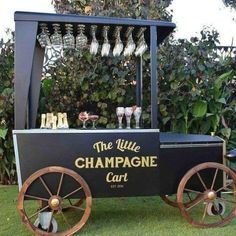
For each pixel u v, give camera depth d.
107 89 4.71
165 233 2.99
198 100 4.60
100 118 4.77
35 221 3.06
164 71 4.62
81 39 3.24
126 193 3.03
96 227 3.18
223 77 4.52
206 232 3.00
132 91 4.71
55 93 4.76
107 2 4.75
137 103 3.92
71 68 4.70
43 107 4.71
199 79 4.59
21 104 2.91
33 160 2.89
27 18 2.90
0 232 3.05
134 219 3.44
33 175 2.86
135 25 3.08
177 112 4.73
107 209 3.82
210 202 3.16
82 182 2.92
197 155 3.17
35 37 2.92
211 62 4.65
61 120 3.27
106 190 2.99
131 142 3.03
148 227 3.17
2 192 4.52
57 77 4.74
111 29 3.23
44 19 2.92
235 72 4.78
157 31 3.30
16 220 3.38
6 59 4.68
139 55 3.69
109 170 2.99
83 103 4.82
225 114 4.82
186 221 3.23
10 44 4.68
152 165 3.06
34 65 3.55
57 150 2.92
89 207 2.95
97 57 4.57
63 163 2.93
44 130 2.92
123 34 3.38
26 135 2.88
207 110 4.69
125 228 3.15
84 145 2.95
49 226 2.93
